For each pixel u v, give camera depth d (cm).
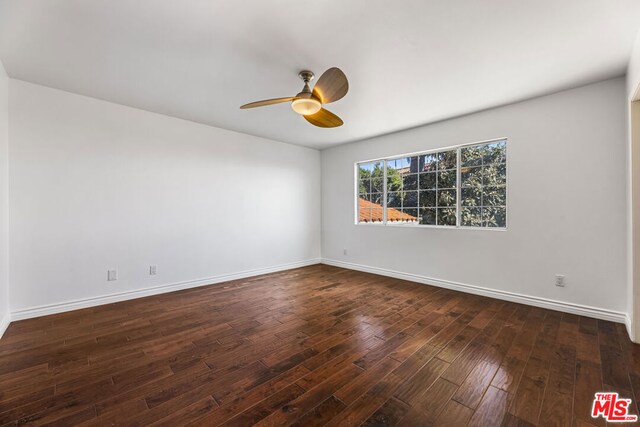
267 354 211
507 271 329
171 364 197
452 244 376
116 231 326
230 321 272
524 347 218
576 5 166
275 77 259
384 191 461
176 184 373
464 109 336
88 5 166
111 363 198
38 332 246
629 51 214
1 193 246
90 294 309
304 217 530
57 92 289
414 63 234
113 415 148
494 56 223
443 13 174
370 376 183
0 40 203
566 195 288
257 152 459
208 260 404
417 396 163
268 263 476
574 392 166
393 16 177
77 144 301
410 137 415
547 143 298
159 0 163
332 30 191
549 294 300
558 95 290
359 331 249
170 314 289
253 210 455
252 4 166
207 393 166
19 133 269
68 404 157
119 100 315
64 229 294
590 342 225
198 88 284
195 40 203
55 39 202
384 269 457
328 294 357
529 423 142
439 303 321
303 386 173
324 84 212
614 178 264
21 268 271
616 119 262
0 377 181
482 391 167
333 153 533
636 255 222
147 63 236
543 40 202
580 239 282
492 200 348
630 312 236
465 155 370
